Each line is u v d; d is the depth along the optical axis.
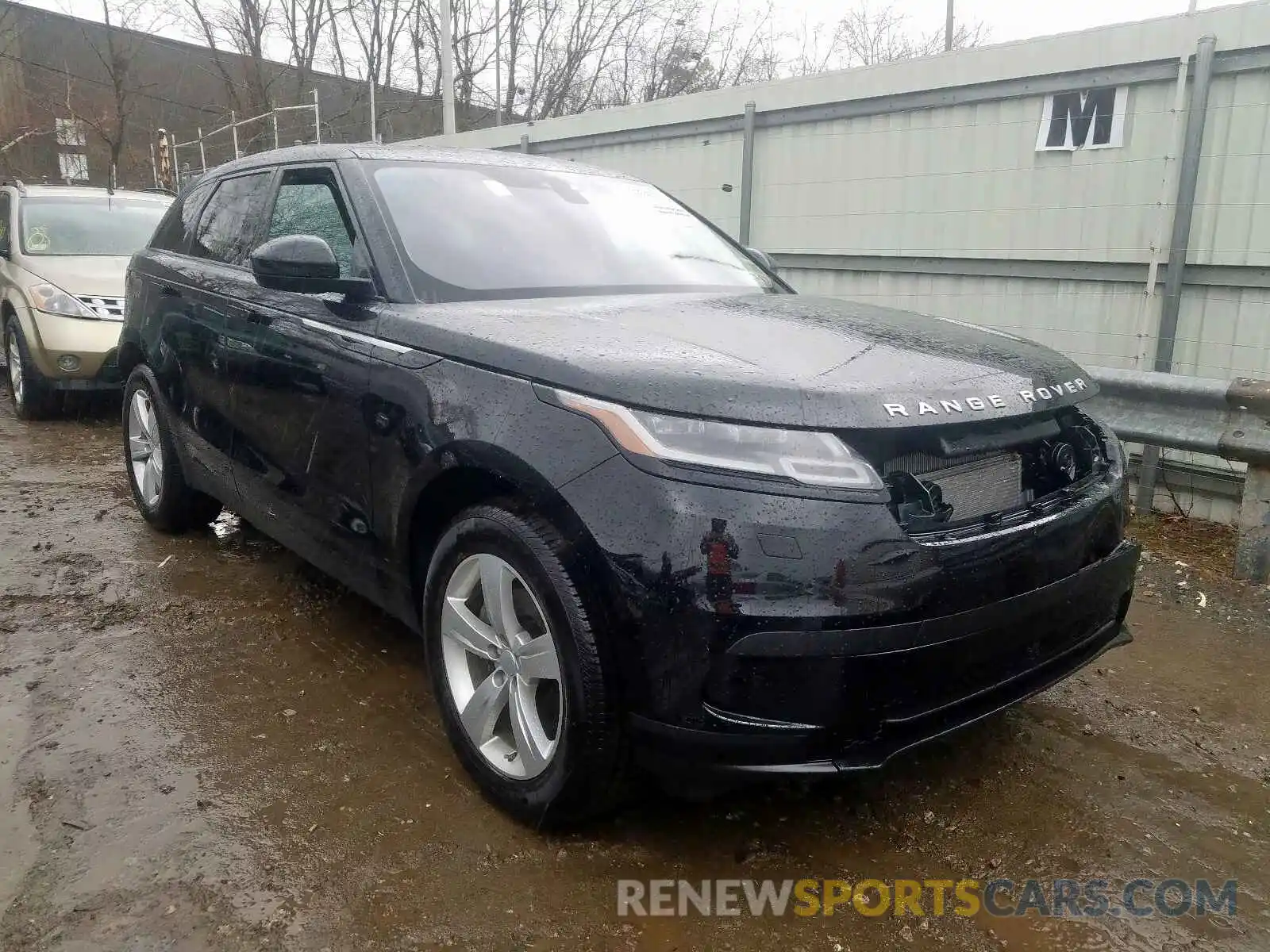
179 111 26.78
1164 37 5.32
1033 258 6.09
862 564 2.08
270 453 3.50
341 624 3.79
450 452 2.52
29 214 8.16
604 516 2.17
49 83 22.50
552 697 2.43
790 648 2.05
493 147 9.91
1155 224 5.52
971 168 6.30
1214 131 5.23
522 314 2.75
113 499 5.48
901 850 2.49
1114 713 3.27
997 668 2.34
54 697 3.15
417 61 29.38
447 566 2.64
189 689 3.23
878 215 6.85
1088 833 2.58
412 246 3.09
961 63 6.20
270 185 3.91
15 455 6.54
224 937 2.10
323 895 2.25
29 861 2.33
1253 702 3.36
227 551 4.61
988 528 2.31
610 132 8.66
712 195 7.94
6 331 7.82
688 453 2.12
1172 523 5.35
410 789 2.68
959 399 2.32
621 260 3.47
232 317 3.73
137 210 8.82
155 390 4.48
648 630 2.12
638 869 2.38
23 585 4.11
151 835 2.44
